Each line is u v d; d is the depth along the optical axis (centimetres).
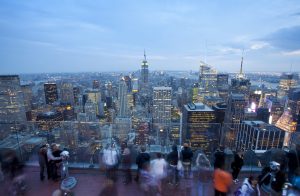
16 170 499
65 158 557
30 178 562
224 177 447
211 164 596
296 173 480
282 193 456
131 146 611
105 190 482
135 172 593
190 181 512
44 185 528
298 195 445
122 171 557
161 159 500
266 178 492
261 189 505
